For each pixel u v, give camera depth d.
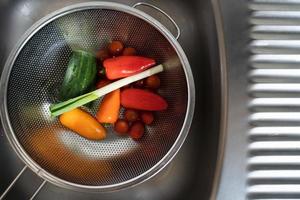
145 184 0.51
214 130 0.47
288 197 0.42
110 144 0.50
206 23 0.49
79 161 0.49
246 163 0.42
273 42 0.44
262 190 0.42
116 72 0.49
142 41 0.50
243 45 0.44
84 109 0.50
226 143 0.43
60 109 0.48
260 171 0.42
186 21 0.53
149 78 0.50
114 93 0.49
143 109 0.50
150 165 0.48
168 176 0.51
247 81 0.44
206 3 0.48
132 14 0.47
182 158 0.51
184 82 0.48
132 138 0.50
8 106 0.46
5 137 0.51
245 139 0.43
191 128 0.51
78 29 0.49
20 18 0.53
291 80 0.44
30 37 0.46
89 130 0.49
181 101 0.48
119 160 0.50
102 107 0.49
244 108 0.43
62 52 0.50
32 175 0.50
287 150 0.43
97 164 0.49
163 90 0.51
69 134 0.50
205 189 0.45
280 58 0.44
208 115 0.49
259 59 0.44
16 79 0.47
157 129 0.50
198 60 0.52
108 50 0.51
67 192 0.51
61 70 0.50
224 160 0.42
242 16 0.45
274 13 0.45
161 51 0.49
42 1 0.54
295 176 0.42
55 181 0.45
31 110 0.48
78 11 0.47
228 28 0.45
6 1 0.52
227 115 0.43
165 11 0.54
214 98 0.47
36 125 0.48
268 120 0.43
